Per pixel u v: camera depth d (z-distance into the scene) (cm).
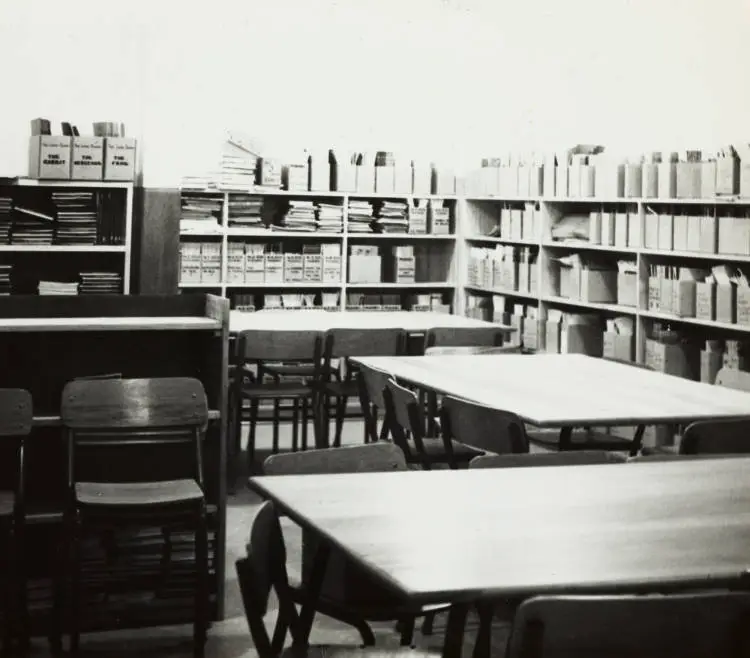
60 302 476
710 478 327
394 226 1012
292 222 974
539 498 293
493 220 1045
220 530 450
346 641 418
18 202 827
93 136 770
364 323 759
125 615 433
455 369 560
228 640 428
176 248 795
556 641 192
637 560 238
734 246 714
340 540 246
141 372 492
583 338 874
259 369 820
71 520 412
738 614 198
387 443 356
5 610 418
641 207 793
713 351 746
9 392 420
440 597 212
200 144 977
